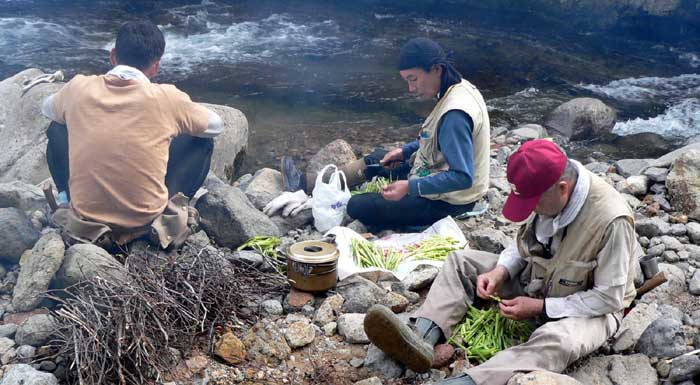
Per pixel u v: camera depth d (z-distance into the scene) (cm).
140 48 417
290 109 805
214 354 348
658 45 1164
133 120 405
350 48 1098
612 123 754
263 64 1001
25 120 572
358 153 678
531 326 355
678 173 502
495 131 732
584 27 1248
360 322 367
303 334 362
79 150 402
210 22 1263
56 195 502
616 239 313
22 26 1169
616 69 1023
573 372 329
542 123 773
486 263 373
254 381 339
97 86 409
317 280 389
